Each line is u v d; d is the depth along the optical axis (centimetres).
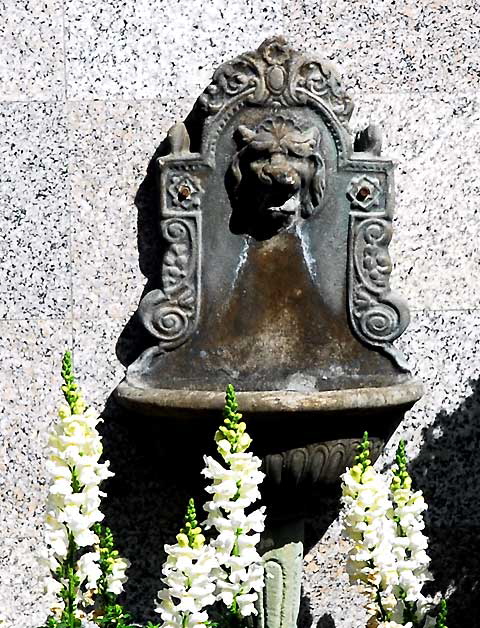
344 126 365
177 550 287
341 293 369
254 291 365
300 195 364
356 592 388
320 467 350
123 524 383
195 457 357
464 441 391
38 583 383
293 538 369
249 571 299
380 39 383
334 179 367
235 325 365
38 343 379
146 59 376
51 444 295
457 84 385
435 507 391
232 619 303
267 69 359
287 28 380
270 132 359
